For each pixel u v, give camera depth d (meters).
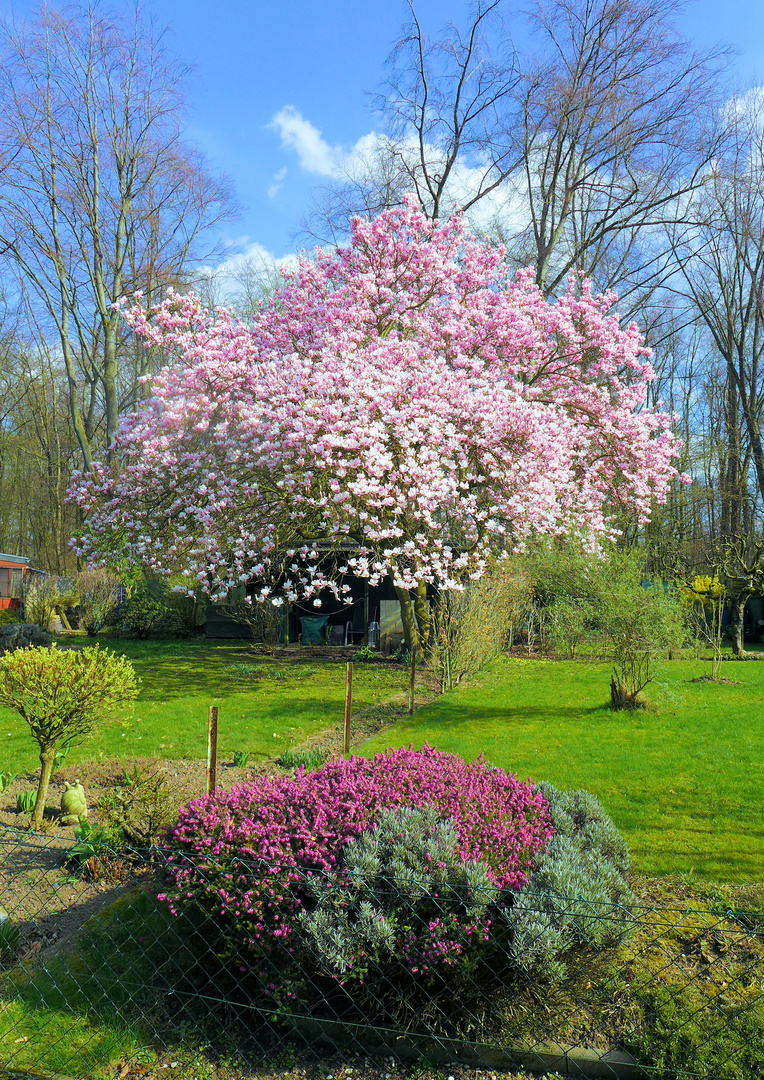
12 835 5.70
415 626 15.14
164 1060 3.24
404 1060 3.24
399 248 15.26
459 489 12.97
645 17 21.88
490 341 14.99
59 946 4.12
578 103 22.75
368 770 4.80
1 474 38.47
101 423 35.72
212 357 13.48
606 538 15.93
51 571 37.44
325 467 11.72
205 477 13.38
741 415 30.80
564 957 3.50
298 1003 3.39
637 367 16.42
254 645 18.55
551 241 24.59
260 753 8.25
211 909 3.57
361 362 12.34
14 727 9.65
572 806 4.87
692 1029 3.15
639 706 10.14
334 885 3.41
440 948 3.24
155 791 5.18
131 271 29.41
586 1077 3.10
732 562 19.58
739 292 28.62
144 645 19.98
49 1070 3.16
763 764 7.32
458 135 24.50
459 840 3.82
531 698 11.21
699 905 4.39
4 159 24.97
